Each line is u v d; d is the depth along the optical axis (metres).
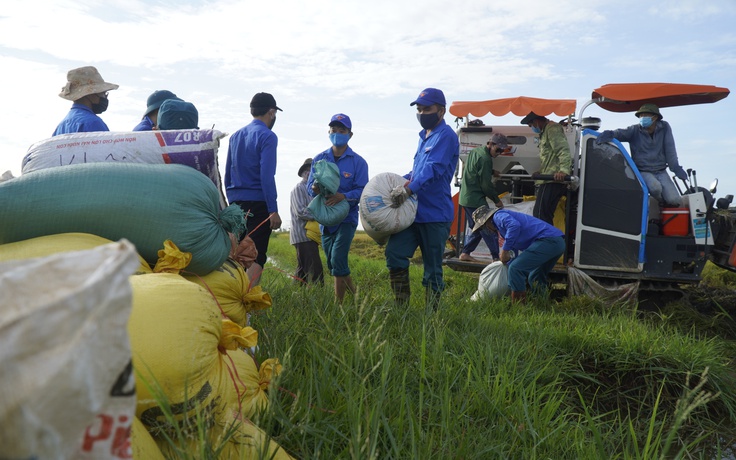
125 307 1.11
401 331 4.58
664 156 8.63
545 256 7.48
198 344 2.30
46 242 2.50
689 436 4.32
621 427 4.02
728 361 5.81
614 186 8.40
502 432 3.35
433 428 3.05
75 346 1.03
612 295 8.27
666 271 8.33
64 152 3.17
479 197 9.12
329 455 2.68
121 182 2.75
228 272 3.26
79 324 1.05
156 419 2.24
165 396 2.12
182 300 2.34
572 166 8.70
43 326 1.01
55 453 1.05
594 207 8.46
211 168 3.36
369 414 2.81
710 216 8.30
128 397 1.18
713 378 4.94
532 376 4.30
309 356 3.68
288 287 5.59
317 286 6.13
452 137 6.13
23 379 0.99
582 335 5.44
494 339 4.91
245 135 5.96
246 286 3.35
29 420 0.99
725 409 4.79
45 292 1.08
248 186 5.97
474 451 3.03
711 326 7.52
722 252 8.96
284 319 4.29
